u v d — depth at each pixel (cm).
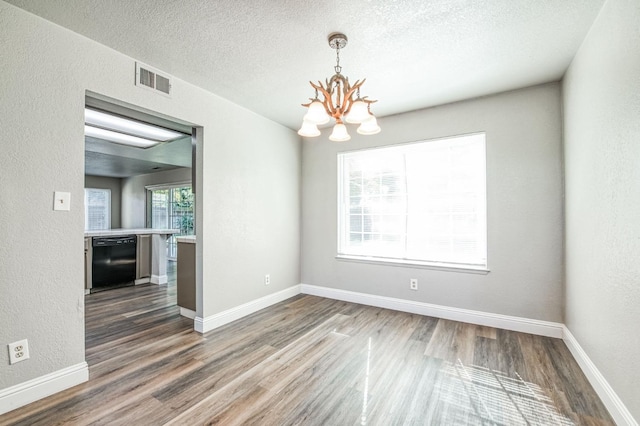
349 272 387
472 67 245
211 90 288
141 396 183
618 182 160
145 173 701
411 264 341
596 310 189
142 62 234
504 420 162
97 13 177
